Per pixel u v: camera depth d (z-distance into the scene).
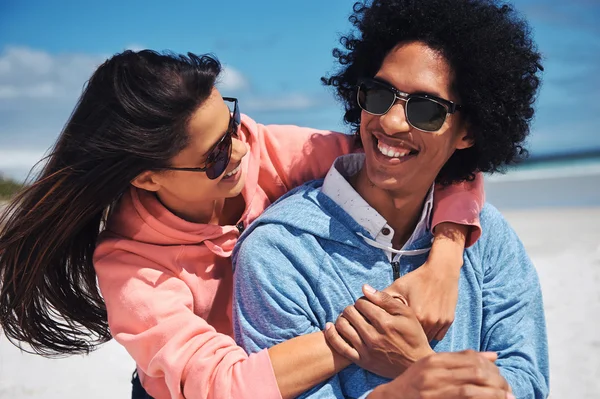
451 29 2.28
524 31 2.46
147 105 2.40
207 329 2.37
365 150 2.38
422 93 2.26
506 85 2.37
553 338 5.00
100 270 2.57
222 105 2.55
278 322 2.27
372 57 2.48
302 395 2.18
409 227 2.51
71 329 2.88
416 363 2.10
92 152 2.45
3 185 7.47
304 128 2.96
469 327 2.46
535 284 2.62
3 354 5.05
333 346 2.20
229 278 2.71
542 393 2.42
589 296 5.75
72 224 2.57
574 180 13.48
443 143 2.33
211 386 2.21
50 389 4.40
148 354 2.39
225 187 2.62
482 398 2.01
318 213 2.38
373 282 2.36
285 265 2.30
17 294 2.68
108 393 4.33
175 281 2.53
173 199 2.62
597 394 4.16
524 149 2.69
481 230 2.49
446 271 2.34
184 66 2.49
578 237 7.84
